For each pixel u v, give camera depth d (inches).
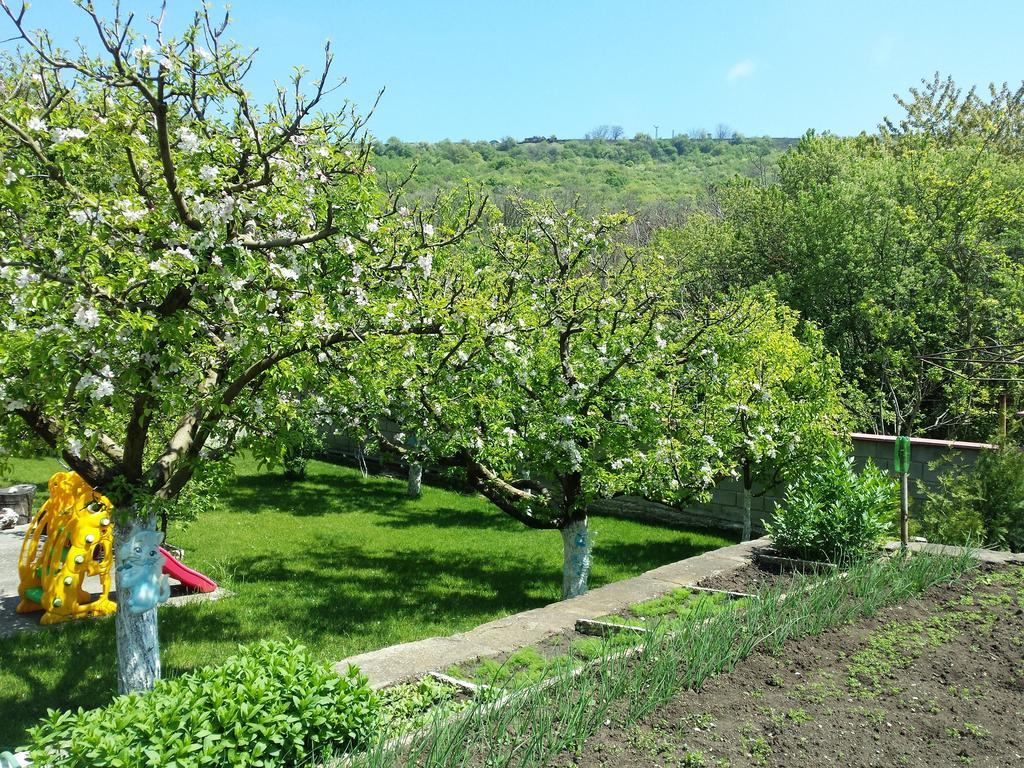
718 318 388.8
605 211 406.9
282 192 224.4
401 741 144.4
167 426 297.0
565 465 339.0
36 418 210.8
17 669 277.0
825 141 944.9
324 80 209.5
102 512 344.8
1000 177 705.6
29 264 181.6
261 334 208.1
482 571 454.0
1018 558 300.5
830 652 203.5
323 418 416.8
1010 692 181.5
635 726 157.6
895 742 155.8
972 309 647.8
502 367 324.5
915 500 454.6
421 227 275.7
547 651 204.7
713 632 202.1
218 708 134.1
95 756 121.5
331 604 371.2
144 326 179.0
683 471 367.6
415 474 700.0
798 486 344.5
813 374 481.7
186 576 379.2
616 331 361.1
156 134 221.9
